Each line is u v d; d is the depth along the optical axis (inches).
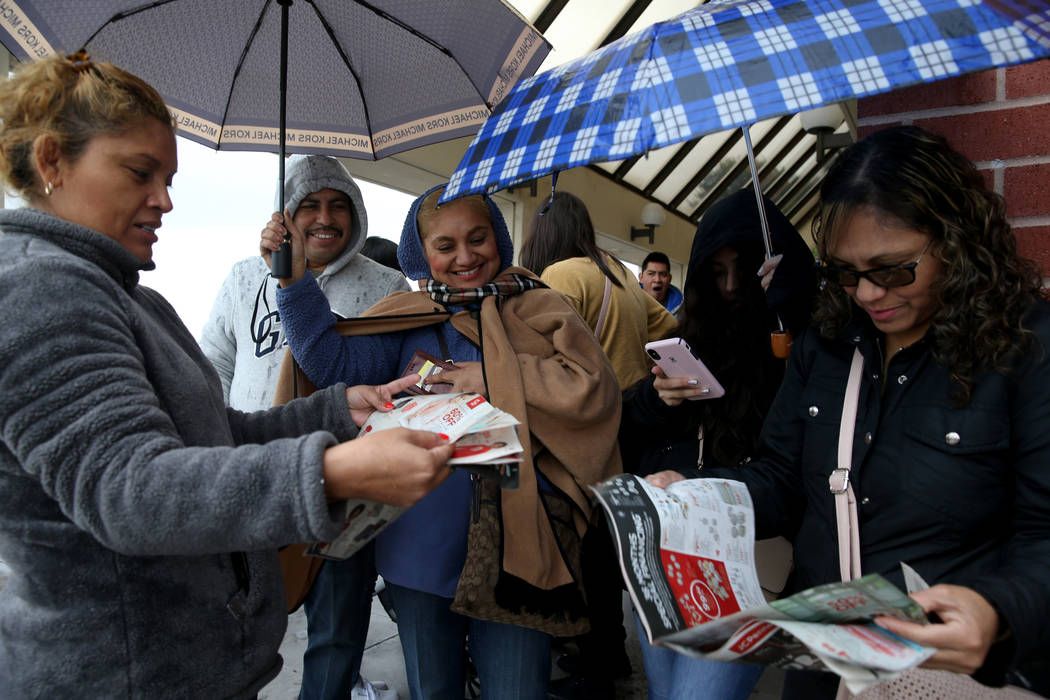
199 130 80.3
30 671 35.4
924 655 28.6
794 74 35.7
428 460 33.8
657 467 70.1
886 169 41.3
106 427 31.7
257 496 31.9
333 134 84.4
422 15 76.5
